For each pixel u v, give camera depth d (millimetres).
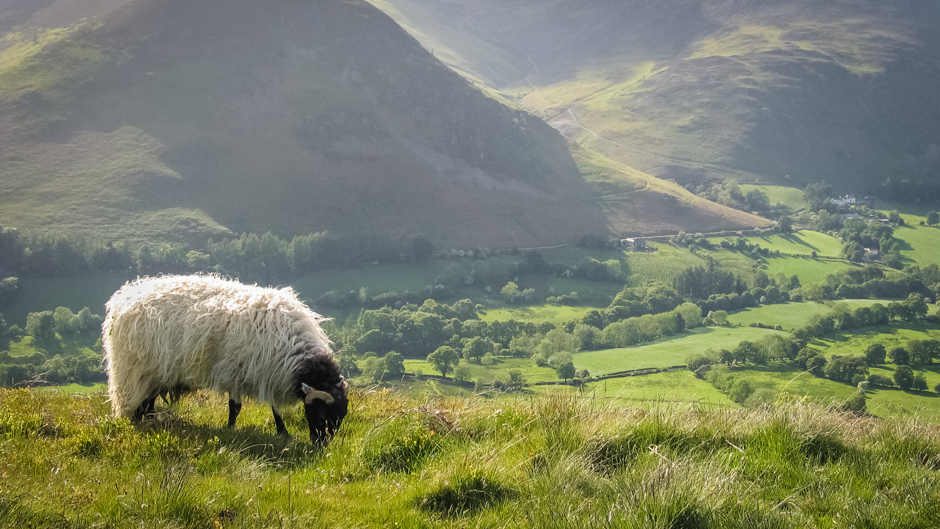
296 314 9430
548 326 150250
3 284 152750
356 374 100125
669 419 7492
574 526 5078
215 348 8875
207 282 9484
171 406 9328
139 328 8750
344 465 6785
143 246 190750
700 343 133375
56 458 6395
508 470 6344
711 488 5637
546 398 8180
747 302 176500
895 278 189875
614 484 5855
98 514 4957
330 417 8523
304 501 5660
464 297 182875
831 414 8016
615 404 8539
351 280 193250
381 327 135875
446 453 6992
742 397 81438
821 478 6219
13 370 89750
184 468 6117
